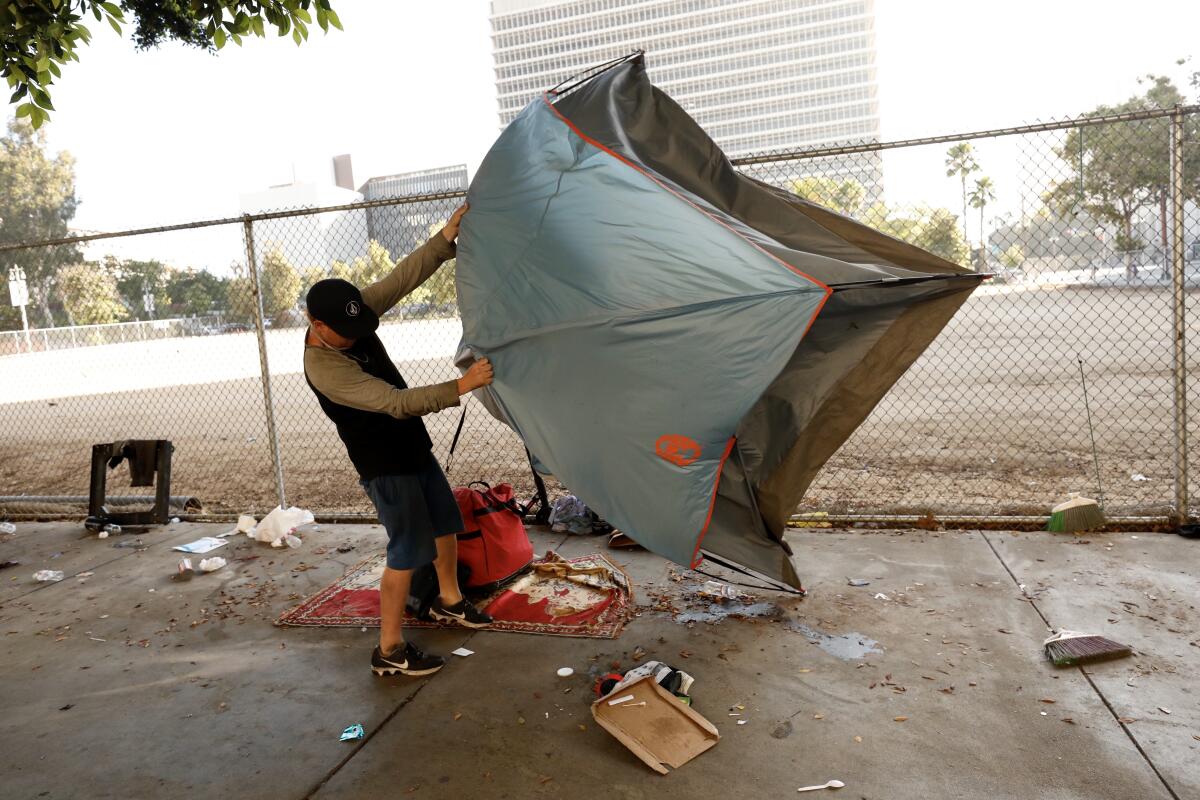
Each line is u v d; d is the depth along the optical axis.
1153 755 2.63
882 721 2.94
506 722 3.12
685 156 3.68
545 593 4.36
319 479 7.72
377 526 5.94
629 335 3.04
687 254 3.04
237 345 27.33
